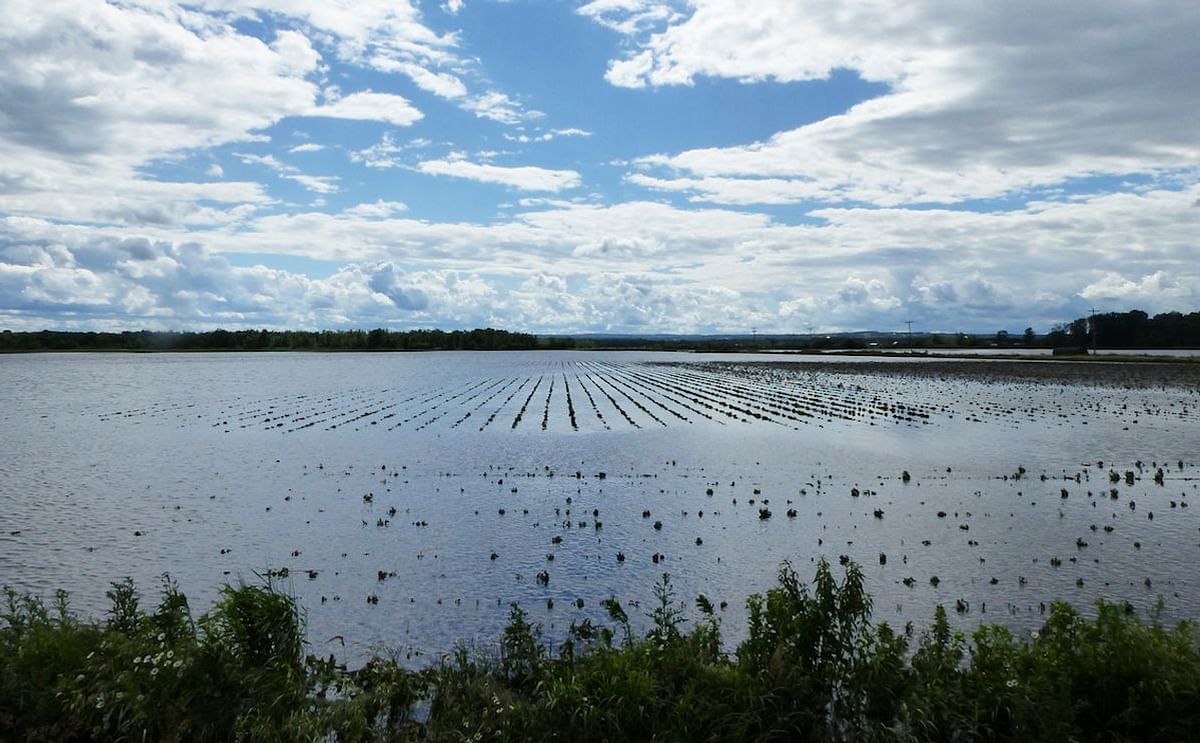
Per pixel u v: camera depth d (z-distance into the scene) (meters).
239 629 10.77
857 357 161.00
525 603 16.08
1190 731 8.55
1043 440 38.38
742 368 120.25
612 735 9.14
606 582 17.31
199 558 19.23
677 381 89.06
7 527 22.14
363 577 17.72
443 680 11.10
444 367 131.25
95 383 89.00
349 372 114.50
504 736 9.38
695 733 9.05
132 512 24.02
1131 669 9.10
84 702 9.19
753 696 9.37
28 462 33.38
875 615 15.16
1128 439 38.41
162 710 9.38
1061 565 18.20
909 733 9.02
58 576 17.81
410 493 26.66
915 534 21.08
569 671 10.07
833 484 28.03
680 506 24.56
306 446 37.75
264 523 22.59
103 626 12.45
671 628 11.12
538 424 46.34
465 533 21.36
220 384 87.12
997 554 19.16
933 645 10.58
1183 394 63.78
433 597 16.42
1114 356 136.75
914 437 39.84
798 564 18.55
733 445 37.47
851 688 9.76
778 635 10.41
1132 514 23.06
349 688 10.88
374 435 41.72
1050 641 9.98
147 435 42.09
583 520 22.75
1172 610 15.27
